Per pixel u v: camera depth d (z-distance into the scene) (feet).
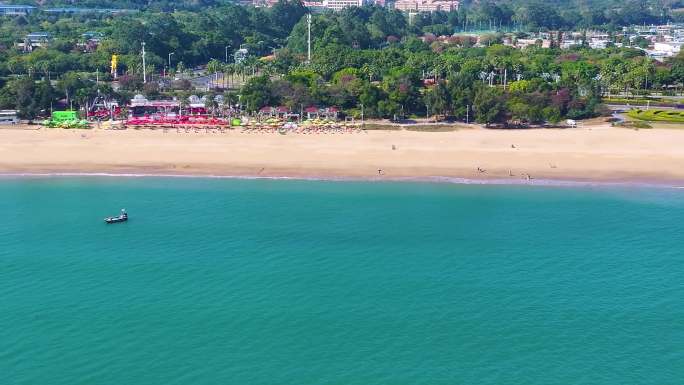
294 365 305.12
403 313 347.15
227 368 303.48
